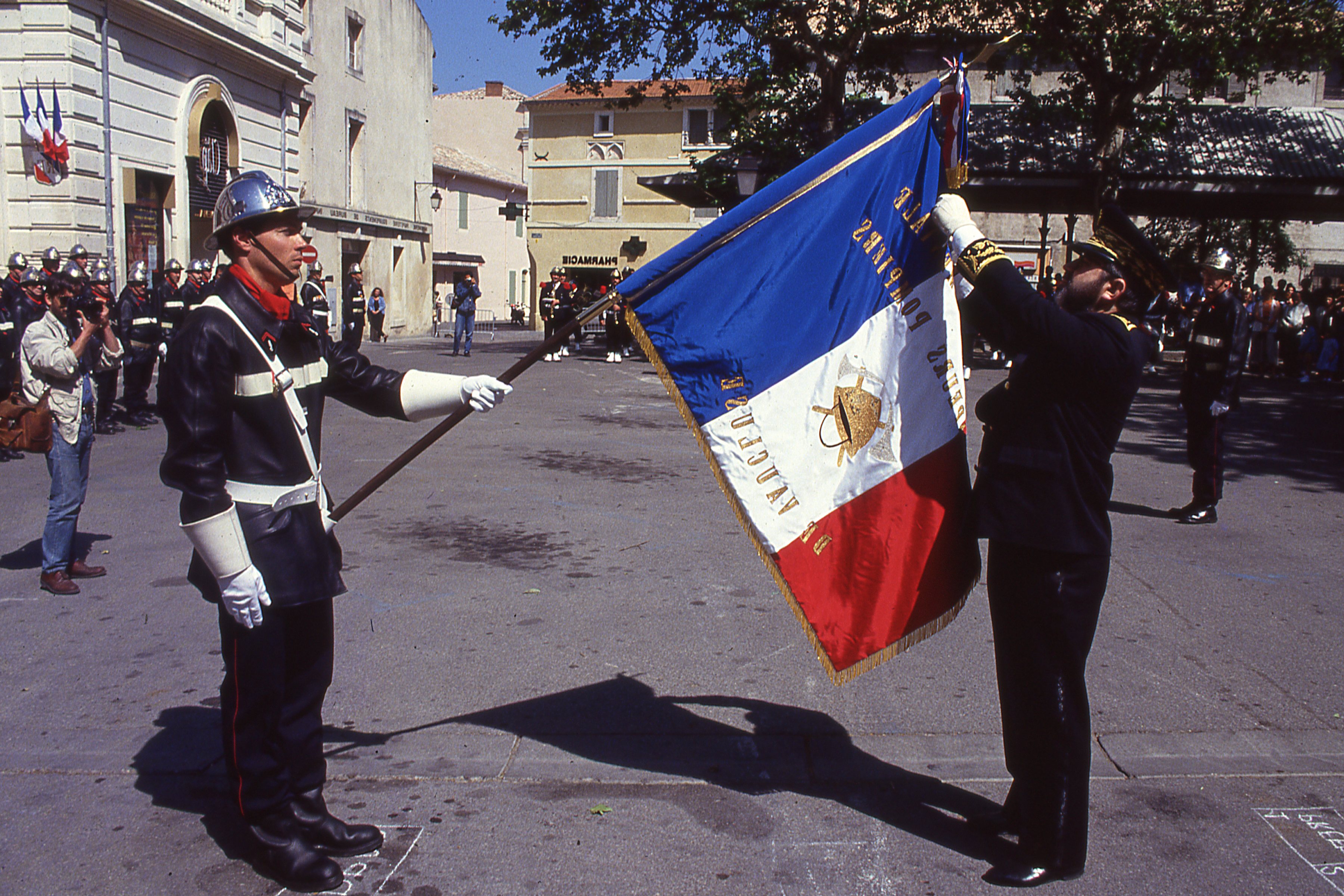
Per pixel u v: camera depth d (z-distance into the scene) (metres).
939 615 3.44
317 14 27.83
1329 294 22.66
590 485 8.78
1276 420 14.53
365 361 3.35
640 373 20.03
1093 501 2.98
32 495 8.28
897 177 3.44
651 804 3.46
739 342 3.35
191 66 20.08
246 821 3.02
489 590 5.79
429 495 8.32
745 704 4.29
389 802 3.46
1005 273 2.96
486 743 3.90
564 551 6.64
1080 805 3.00
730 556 6.56
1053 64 22.61
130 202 17.92
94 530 7.14
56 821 3.36
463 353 23.61
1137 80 21.31
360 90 30.91
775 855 3.16
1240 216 26.17
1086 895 2.96
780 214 3.37
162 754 3.82
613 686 4.46
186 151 19.77
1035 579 2.99
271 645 2.95
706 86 43.38
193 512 2.76
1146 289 3.07
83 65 16.52
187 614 5.41
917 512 3.43
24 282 10.38
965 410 3.53
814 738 3.97
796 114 21.97
